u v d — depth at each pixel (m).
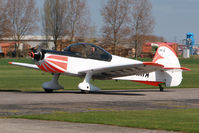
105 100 24.33
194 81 52.53
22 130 12.75
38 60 29.19
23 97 25.62
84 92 30.58
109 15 123.75
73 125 13.95
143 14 126.12
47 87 30.77
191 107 20.83
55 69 29.52
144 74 34.44
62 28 127.81
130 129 13.23
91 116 16.30
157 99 25.80
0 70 83.94
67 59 29.88
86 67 30.61
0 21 132.38
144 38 128.25
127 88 39.81
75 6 128.50
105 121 14.88
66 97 26.14
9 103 21.52
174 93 32.47
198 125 14.09
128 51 131.12
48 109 18.83
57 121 14.84
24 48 137.62
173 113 17.73
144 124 14.17
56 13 127.19
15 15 134.50
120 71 30.45
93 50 31.08
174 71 35.66
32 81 48.91
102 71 30.36
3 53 141.12
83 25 128.50
